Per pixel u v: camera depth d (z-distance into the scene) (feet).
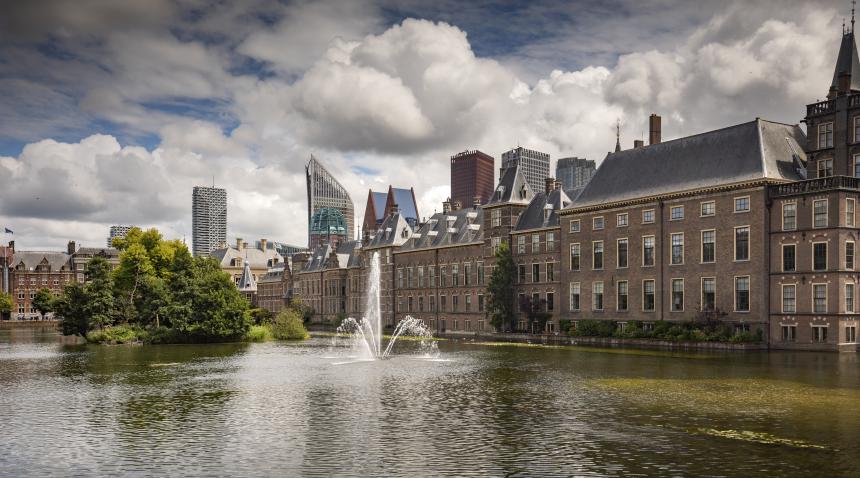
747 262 204.23
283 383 127.85
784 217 196.65
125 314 288.51
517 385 122.31
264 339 282.15
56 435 82.23
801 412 93.20
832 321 184.65
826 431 81.25
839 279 183.52
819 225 188.44
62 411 98.58
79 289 289.12
